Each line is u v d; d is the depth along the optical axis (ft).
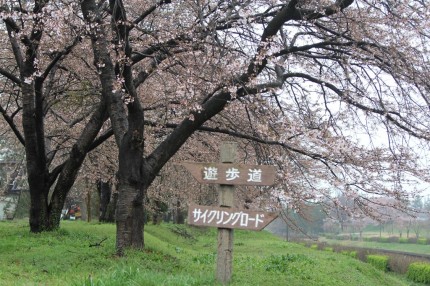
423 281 66.64
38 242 34.14
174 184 71.26
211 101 30.01
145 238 43.96
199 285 20.54
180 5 36.52
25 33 31.96
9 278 21.53
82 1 29.71
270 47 27.94
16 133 42.01
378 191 29.63
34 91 37.99
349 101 31.09
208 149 47.98
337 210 32.07
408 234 122.52
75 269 24.68
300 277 31.12
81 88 42.32
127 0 37.11
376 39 30.22
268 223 20.70
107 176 63.72
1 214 128.67
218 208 21.35
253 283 25.62
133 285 18.13
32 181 39.96
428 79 27.81
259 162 33.50
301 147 30.89
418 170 29.66
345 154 29.09
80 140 40.68
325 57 31.63
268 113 30.76
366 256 86.17
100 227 51.24
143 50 33.55
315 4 29.45
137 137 29.48
